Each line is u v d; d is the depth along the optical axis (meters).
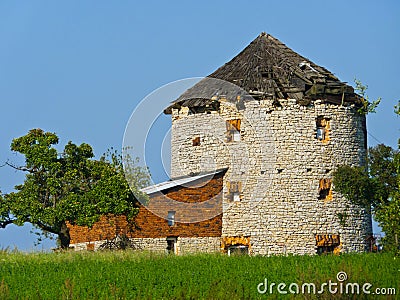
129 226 78.06
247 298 45.12
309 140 79.19
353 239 79.31
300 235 78.00
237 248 79.19
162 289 49.19
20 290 48.44
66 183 78.56
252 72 82.19
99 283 50.81
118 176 77.69
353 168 79.19
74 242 82.69
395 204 66.00
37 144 78.81
